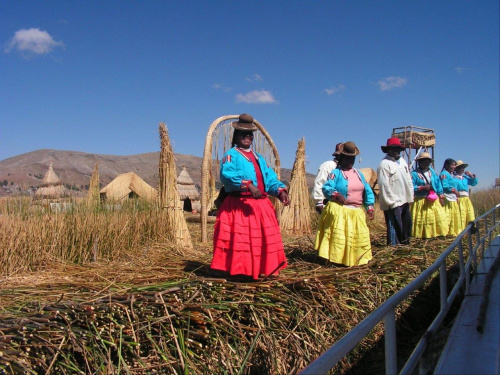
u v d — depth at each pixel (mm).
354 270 4828
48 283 4359
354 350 3855
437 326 3141
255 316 3572
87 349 3010
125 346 3123
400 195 7051
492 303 3793
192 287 3682
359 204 5625
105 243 6383
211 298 3654
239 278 4371
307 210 10703
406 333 4395
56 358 2945
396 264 5273
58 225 6062
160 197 7664
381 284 4562
